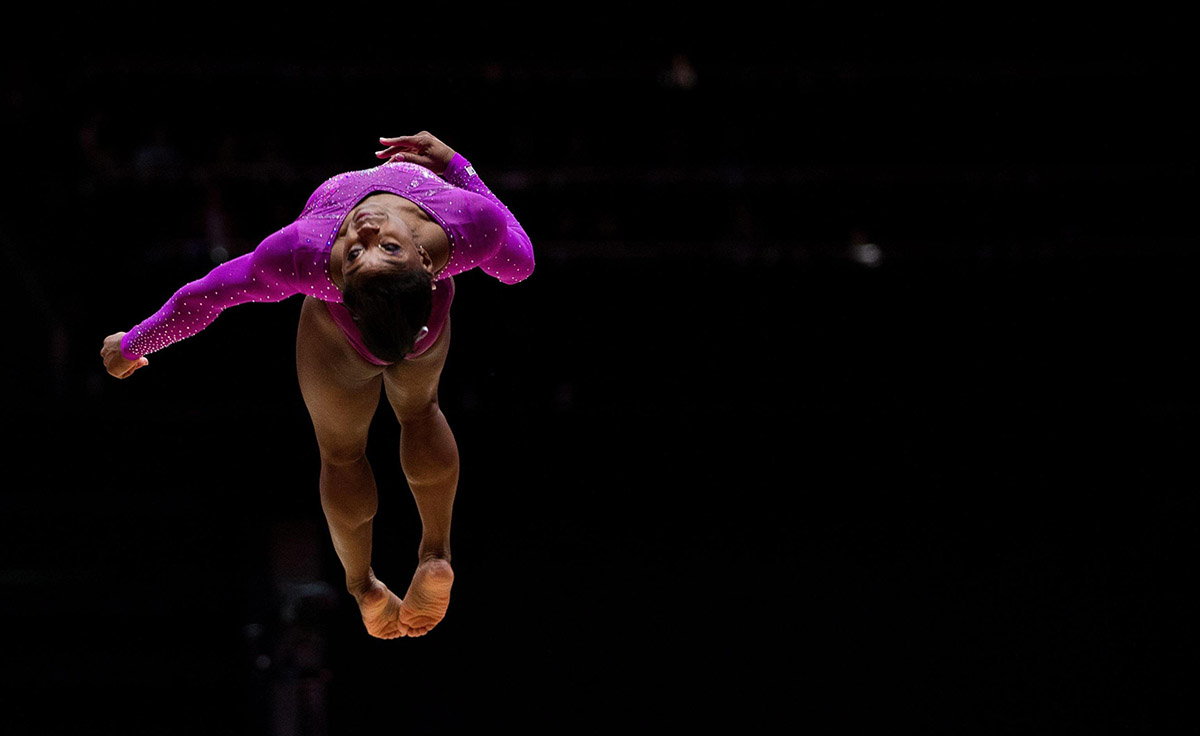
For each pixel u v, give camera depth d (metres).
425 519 5.86
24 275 15.14
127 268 15.00
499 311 14.91
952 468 14.05
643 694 13.01
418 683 12.70
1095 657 13.34
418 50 19.06
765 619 13.42
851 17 19.19
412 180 5.13
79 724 12.07
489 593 13.27
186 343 14.55
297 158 17.36
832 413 14.19
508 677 12.91
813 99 17.81
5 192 15.99
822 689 13.14
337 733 12.38
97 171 16.27
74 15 18.14
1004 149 17.64
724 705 13.02
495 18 19.11
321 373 5.41
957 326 15.06
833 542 13.76
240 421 13.83
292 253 4.91
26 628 12.45
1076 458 14.06
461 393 14.66
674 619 13.34
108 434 13.74
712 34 19.17
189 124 17.34
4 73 16.98
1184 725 12.99
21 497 13.30
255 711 10.96
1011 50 19.05
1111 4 18.91
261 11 18.72
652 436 14.05
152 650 12.45
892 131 17.73
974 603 13.52
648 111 17.75
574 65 18.94
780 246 16.31
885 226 16.81
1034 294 15.12
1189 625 13.35
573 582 13.41
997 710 13.10
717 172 17.02
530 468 13.86
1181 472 13.92
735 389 14.88
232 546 13.20
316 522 13.47
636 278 15.14
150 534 13.17
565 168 17.28
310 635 10.86
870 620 13.44
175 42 18.50
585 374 14.84
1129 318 15.00
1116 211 16.75
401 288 4.60
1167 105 17.64
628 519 13.77
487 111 17.67
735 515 13.84
